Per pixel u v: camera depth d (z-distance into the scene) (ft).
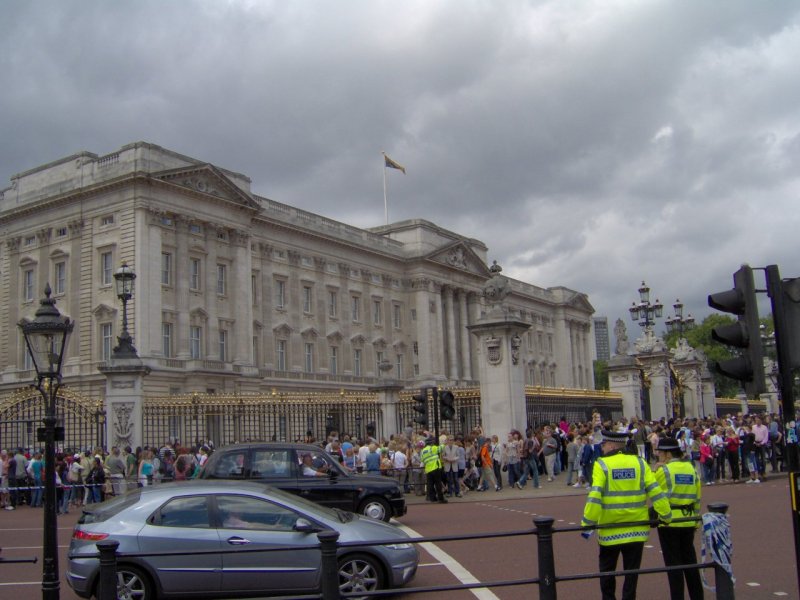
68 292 233.55
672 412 163.02
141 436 104.06
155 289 222.48
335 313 312.29
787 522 68.03
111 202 226.79
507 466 107.55
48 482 42.75
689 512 38.42
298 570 42.57
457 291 376.89
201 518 43.14
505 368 112.78
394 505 69.77
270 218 279.28
